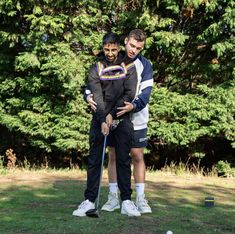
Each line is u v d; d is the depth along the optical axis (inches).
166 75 341.4
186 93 328.8
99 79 164.4
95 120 166.7
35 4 304.3
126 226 151.4
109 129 164.4
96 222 155.1
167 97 316.8
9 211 172.4
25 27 322.3
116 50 163.8
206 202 195.2
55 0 307.7
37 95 329.7
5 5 301.7
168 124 318.7
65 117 323.3
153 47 324.8
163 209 182.4
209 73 330.6
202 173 334.3
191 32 328.2
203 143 341.4
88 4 319.0
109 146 172.4
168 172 330.3
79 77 306.5
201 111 311.3
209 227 156.2
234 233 150.3
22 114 323.6
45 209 176.6
